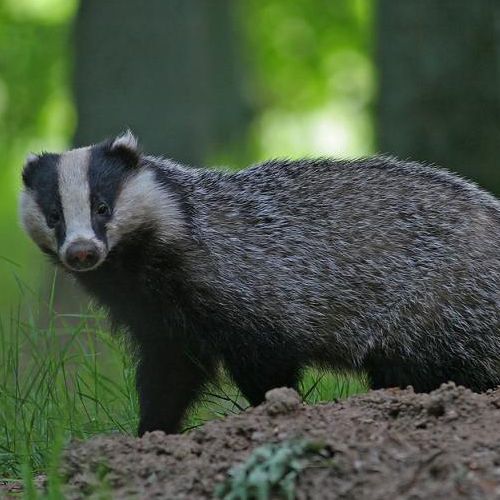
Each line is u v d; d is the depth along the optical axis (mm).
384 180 12492
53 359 12617
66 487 9211
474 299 12148
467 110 18625
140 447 9391
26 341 13781
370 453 8734
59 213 11688
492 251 12250
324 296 12148
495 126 18531
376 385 12445
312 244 12180
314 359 12336
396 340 12211
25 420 11836
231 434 9367
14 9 33969
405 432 9219
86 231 11469
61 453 9969
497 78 18453
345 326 12219
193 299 11906
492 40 18438
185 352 12078
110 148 12008
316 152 39656
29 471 9492
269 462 8625
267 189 12391
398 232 12227
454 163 18734
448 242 12195
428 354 12203
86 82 24750
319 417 9523
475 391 12289
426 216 12289
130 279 11969
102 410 12492
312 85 38750
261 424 9391
